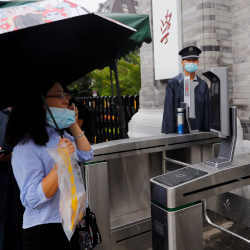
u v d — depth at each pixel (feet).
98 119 25.98
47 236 3.78
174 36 15.17
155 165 8.87
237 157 6.00
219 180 5.13
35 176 3.58
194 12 13.62
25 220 3.77
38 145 3.61
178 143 7.96
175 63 15.37
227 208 8.10
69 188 3.70
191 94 7.87
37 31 3.62
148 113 18.45
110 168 7.91
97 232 4.39
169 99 10.55
